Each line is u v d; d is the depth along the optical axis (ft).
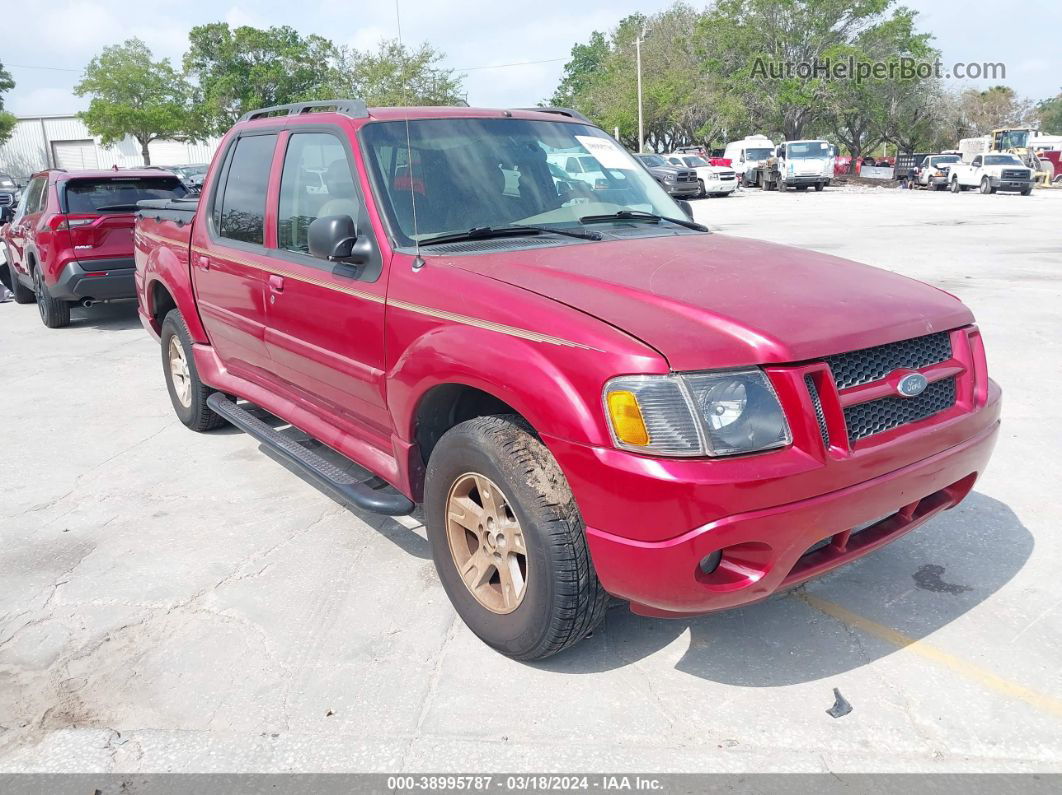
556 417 8.62
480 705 9.35
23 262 35.60
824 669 9.81
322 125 13.01
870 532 9.50
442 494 10.30
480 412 11.09
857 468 8.54
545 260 10.55
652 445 8.14
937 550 12.51
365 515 14.51
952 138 206.39
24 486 16.43
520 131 13.41
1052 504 13.91
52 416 21.09
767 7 157.38
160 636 10.98
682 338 8.41
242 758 8.67
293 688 9.77
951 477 9.64
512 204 12.28
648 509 8.14
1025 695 9.24
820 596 11.38
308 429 13.83
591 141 14.16
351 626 11.05
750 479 8.00
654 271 10.11
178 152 210.18
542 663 10.07
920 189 133.59
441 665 10.12
